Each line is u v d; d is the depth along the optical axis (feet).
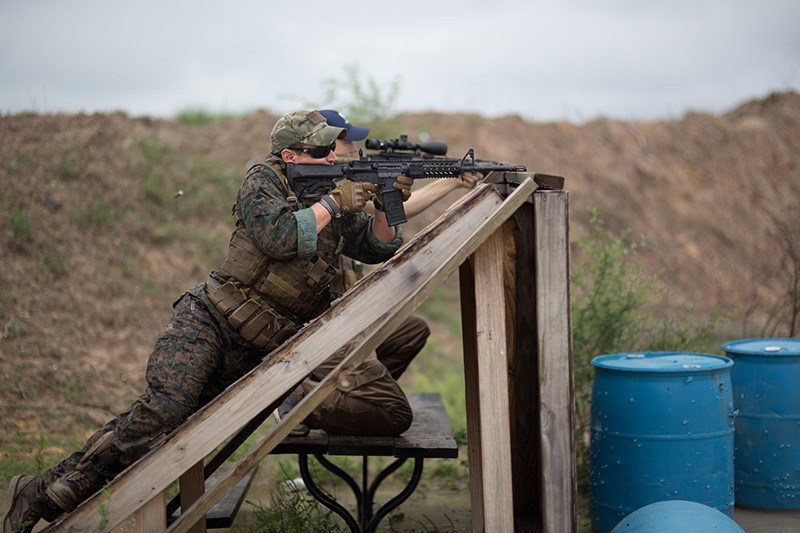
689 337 21.59
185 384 11.92
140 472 10.82
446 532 15.57
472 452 13.17
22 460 17.94
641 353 15.65
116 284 29.22
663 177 54.44
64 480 11.87
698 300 45.88
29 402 21.91
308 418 13.60
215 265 33.22
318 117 12.98
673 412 13.69
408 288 11.22
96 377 24.30
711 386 13.94
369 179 12.71
